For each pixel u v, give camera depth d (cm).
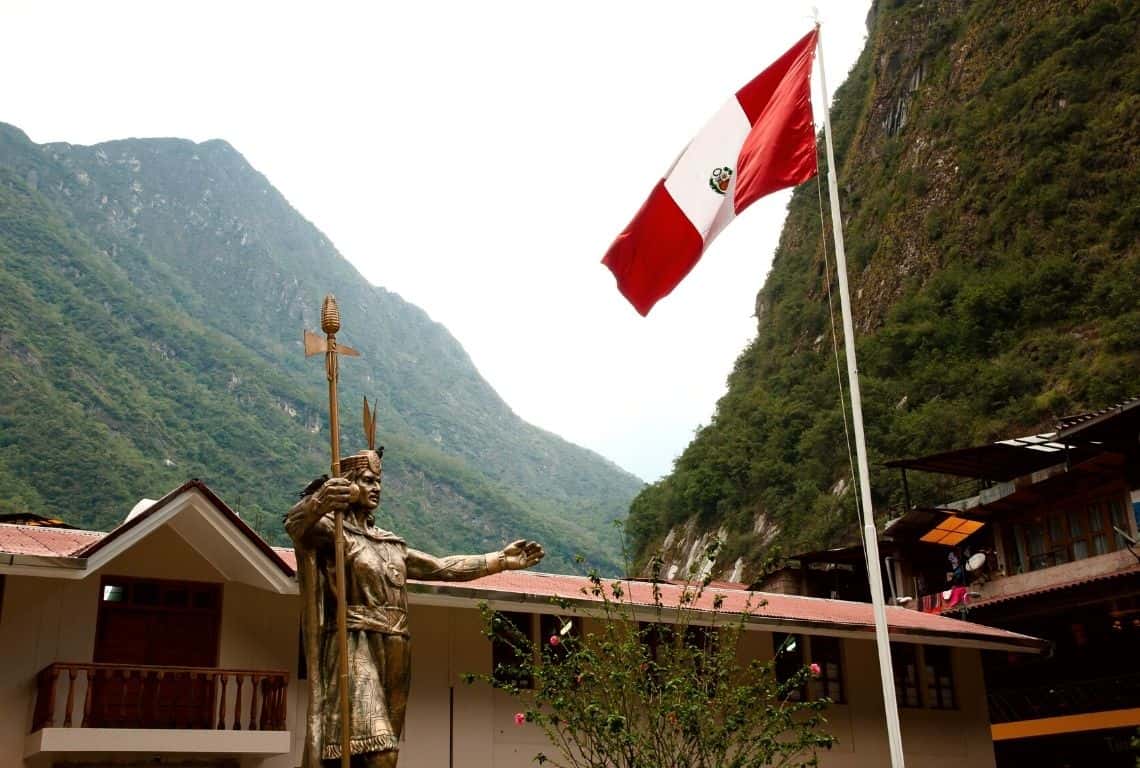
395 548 1338
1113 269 6188
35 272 18662
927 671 2462
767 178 1535
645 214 1599
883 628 1343
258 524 4838
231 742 1592
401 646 1271
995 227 7250
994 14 8681
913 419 6425
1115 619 2964
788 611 2277
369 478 1350
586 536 18375
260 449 16162
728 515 7762
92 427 12838
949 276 7275
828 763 2219
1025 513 3497
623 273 1616
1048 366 5981
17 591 1614
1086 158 6844
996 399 6062
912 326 7212
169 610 1716
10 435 11825
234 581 1772
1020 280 6594
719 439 8500
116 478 11762
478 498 17988
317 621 1241
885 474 6216
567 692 1598
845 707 2289
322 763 1187
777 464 7481
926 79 9238
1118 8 7388
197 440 15550
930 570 3875
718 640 1859
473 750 1873
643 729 1686
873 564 1362
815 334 8812
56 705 1587
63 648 1622
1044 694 3078
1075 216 6694
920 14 9750
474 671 1927
